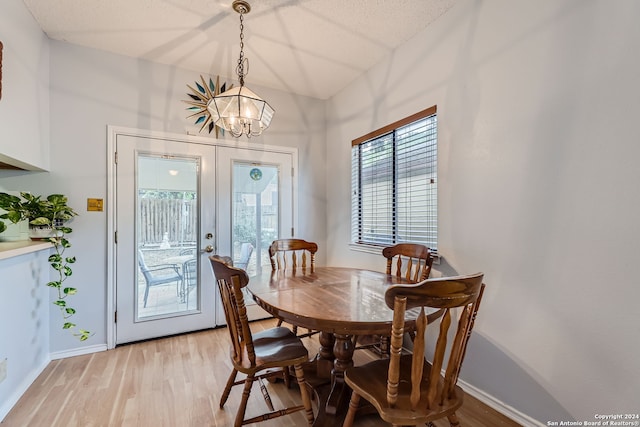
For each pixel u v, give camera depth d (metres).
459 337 1.12
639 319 1.18
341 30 2.25
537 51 1.53
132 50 2.49
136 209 2.58
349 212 3.14
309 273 2.23
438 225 2.10
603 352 1.28
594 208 1.31
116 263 2.50
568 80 1.40
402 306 1.00
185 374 2.05
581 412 1.35
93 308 2.41
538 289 1.51
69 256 2.33
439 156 2.10
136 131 2.58
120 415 1.62
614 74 1.26
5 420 1.58
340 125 3.28
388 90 2.59
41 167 2.16
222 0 1.92
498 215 1.71
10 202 2.00
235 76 2.95
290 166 3.32
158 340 2.62
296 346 1.61
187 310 2.79
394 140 2.58
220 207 2.95
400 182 2.53
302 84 3.14
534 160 1.54
